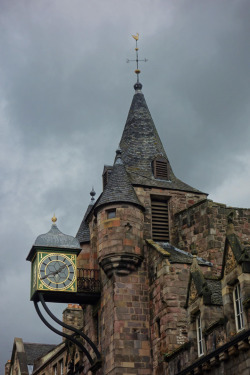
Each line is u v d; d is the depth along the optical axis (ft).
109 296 126.52
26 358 208.54
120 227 126.93
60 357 177.99
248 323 84.58
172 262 119.75
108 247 126.00
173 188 138.92
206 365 92.22
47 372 188.75
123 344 120.88
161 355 115.34
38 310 127.95
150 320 123.24
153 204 137.80
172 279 118.21
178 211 137.28
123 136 152.76
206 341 95.14
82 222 154.61
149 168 143.13
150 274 126.00
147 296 125.39
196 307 99.66
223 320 91.25
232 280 89.92
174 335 113.60
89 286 132.98
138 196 135.54
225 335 90.07
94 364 126.52
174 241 135.13
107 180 145.89
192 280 102.73
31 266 133.49
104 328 127.75
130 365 119.55
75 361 154.30
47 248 129.29
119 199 128.77
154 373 117.80
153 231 134.82
